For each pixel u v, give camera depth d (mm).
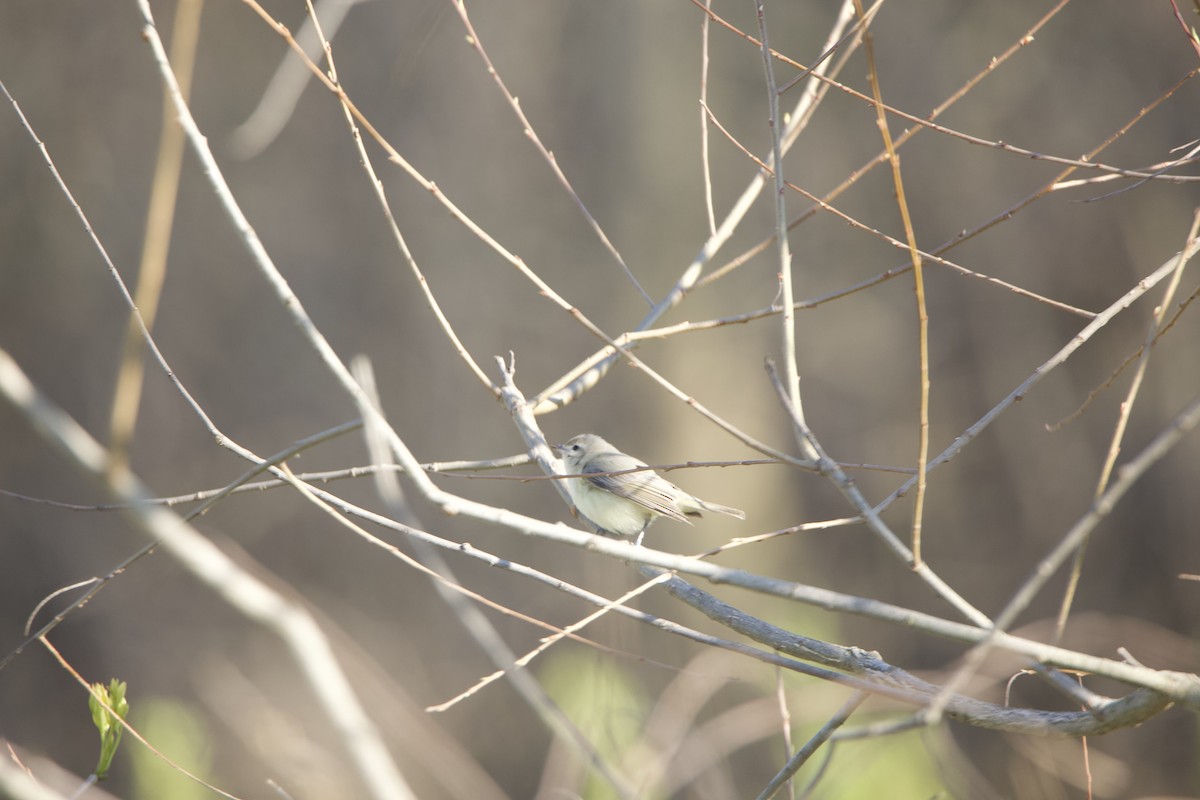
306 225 17156
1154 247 16953
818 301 4809
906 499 18484
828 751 4039
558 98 14547
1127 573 17250
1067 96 17703
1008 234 18297
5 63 16672
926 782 6496
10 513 16875
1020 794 6609
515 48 14898
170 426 17141
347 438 17031
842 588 18203
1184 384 16859
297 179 17156
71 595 16453
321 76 4488
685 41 13953
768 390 14742
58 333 17188
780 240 3844
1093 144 17453
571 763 4547
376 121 16344
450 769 4316
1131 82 17172
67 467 17078
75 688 16328
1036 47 17766
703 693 4934
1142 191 16969
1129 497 17328
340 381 3342
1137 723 3486
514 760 14875
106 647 16219
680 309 13945
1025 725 3791
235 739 12109
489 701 15094
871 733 3963
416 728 4320
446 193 15680
